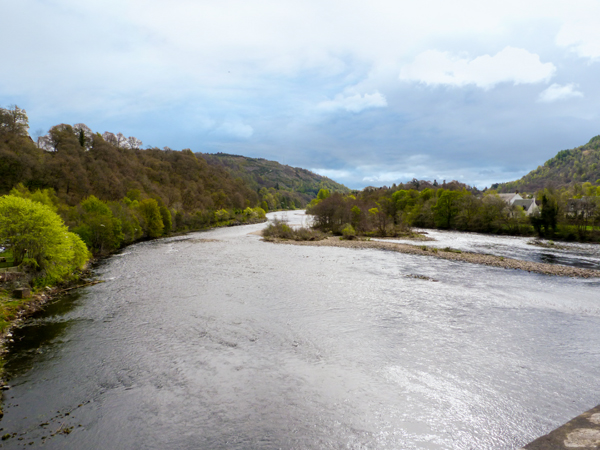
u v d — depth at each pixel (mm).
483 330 19672
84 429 11172
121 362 15719
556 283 30906
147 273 34625
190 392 13383
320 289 28453
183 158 163500
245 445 10578
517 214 86625
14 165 69188
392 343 17922
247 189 180875
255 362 15805
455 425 11508
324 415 12039
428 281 31516
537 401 12773
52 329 19578
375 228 83312
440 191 124500
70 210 52906
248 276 33344
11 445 10297
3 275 24875
